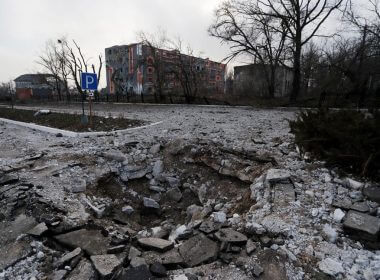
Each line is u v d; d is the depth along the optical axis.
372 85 18.98
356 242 3.01
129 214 5.26
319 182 4.38
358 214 3.32
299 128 5.88
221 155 6.41
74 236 3.44
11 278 2.71
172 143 7.39
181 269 2.79
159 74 29.69
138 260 2.86
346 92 17.48
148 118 12.81
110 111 17.67
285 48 22.64
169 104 23.83
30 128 11.67
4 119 14.89
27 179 5.20
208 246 3.11
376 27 18.09
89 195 5.10
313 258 2.76
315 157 5.29
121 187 6.11
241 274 2.64
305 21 20.70
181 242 3.49
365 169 4.18
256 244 3.08
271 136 7.89
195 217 4.84
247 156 6.03
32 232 3.40
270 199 4.04
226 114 14.60
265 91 29.11
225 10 23.27
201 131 8.96
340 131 4.87
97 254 3.08
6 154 7.06
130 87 48.31
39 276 2.72
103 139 8.37
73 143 8.01
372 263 2.65
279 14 21.09
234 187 5.56
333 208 3.64
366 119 4.71
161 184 6.40
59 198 4.52
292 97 21.59
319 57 26.53
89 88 10.02
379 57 18.33
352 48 21.34
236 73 35.47
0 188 4.80
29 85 66.00
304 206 3.73
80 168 6.00
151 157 7.07
